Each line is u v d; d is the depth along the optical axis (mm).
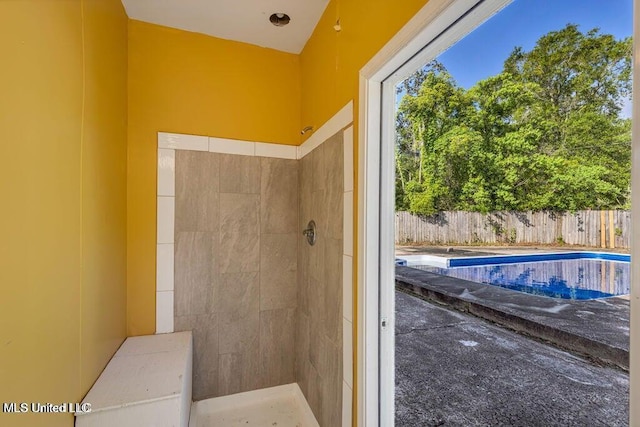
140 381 1217
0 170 596
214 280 1866
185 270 1804
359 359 1207
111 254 1373
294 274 2051
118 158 1500
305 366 1858
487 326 3525
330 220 1518
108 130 1338
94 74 1156
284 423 1742
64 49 897
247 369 1934
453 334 3295
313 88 1801
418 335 3266
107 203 1314
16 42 655
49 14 803
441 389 2285
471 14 782
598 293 4000
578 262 4137
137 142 1714
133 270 1695
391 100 1217
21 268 664
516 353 2852
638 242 418
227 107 1918
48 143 795
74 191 960
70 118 937
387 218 1215
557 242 4219
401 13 960
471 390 2273
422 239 6051
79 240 999
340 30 1421
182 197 1804
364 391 1177
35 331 720
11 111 635
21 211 668
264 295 1978
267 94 2020
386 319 1208
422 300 4551
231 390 1896
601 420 1940
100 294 1214
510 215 4656
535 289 4535
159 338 1684
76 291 973
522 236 4688
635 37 434
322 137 1636
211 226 1866
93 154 1139
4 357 601
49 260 792
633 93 435
